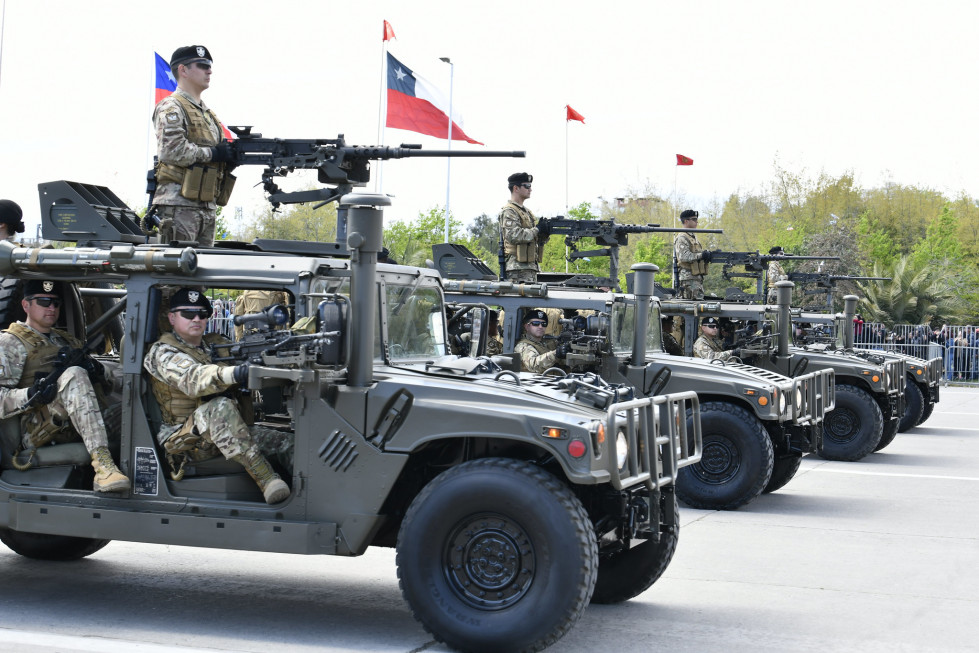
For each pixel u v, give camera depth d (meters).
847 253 41.53
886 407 13.28
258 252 5.57
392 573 6.61
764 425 9.73
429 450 5.21
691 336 12.30
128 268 5.22
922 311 32.84
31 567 6.56
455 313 7.17
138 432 5.22
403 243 34.38
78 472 5.55
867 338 28.84
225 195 6.66
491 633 4.61
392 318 5.62
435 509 4.74
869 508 9.47
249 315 4.98
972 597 6.26
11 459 5.47
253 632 5.17
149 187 6.41
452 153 6.54
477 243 39.62
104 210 6.04
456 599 4.72
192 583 6.21
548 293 9.68
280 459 5.31
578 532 4.58
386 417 4.96
